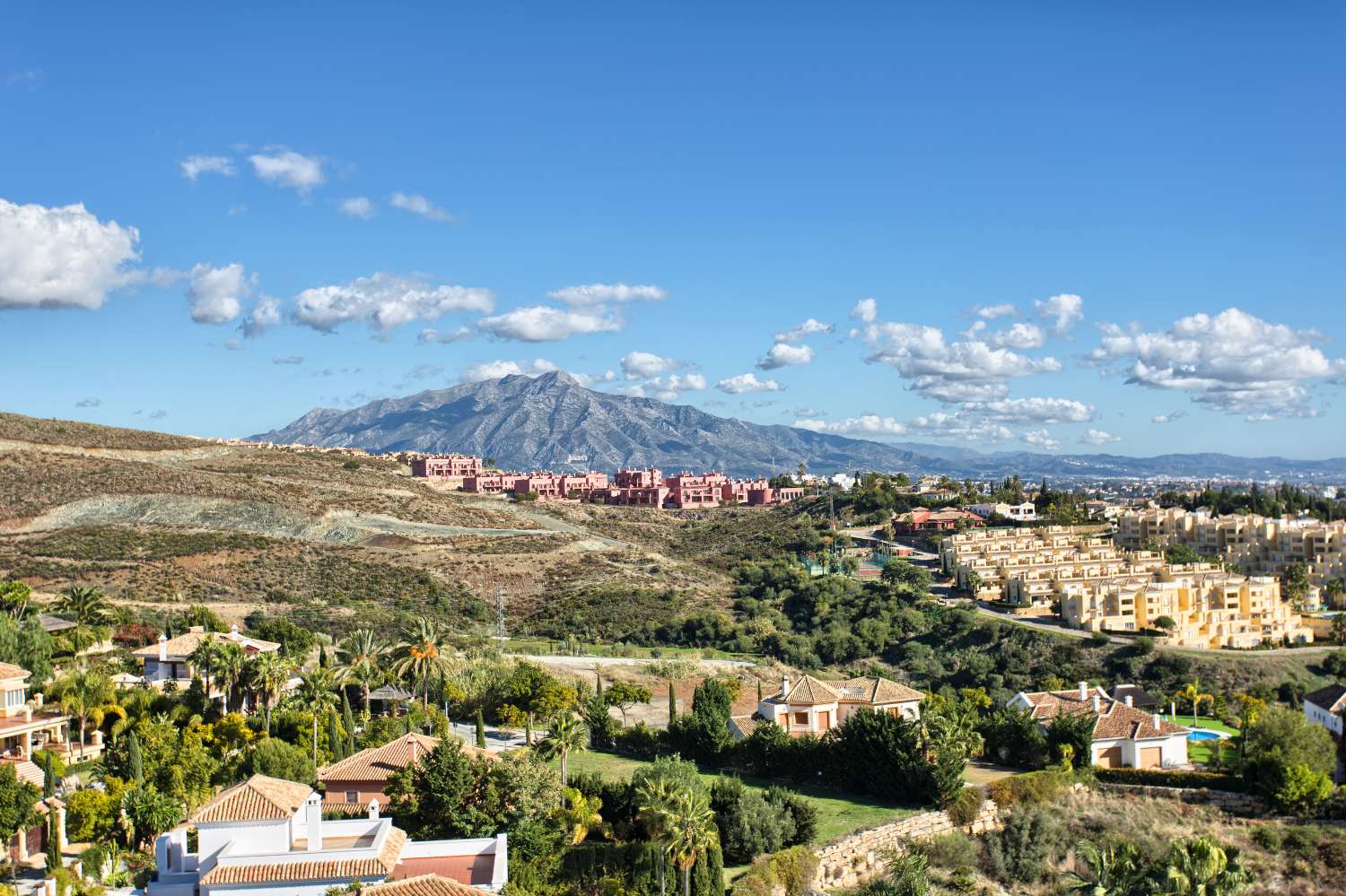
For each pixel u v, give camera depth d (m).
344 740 91.44
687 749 100.56
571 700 113.69
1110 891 60.97
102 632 121.38
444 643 126.31
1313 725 97.69
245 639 116.81
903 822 83.31
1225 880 58.28
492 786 69.25
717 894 67.19
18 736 83.75
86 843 68.94
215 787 78.88
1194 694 143.75
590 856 67.88
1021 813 88.31
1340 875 83.44
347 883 57.31
